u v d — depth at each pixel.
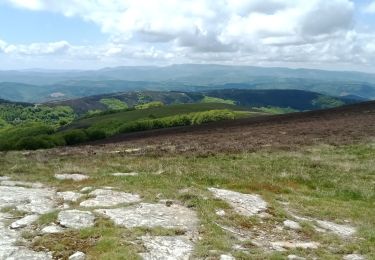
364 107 88.50
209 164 33.59
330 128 59.16
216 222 16.81
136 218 16.33
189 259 12.87
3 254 12.63
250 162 34.81
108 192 20.34
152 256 12.86
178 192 20.45
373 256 14.29
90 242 13.66
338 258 13.96
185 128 92.44
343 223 19.27
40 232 14.59
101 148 52.34
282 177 29.23
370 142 43.88
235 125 83.12
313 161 35.00
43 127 153.88
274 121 83.00
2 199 19.08
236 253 13.41
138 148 49.19
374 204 23.81
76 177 26.77
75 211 16.83
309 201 22.77
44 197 20.00
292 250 14.34
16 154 47.00
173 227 15.56
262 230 16.78
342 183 27.97
